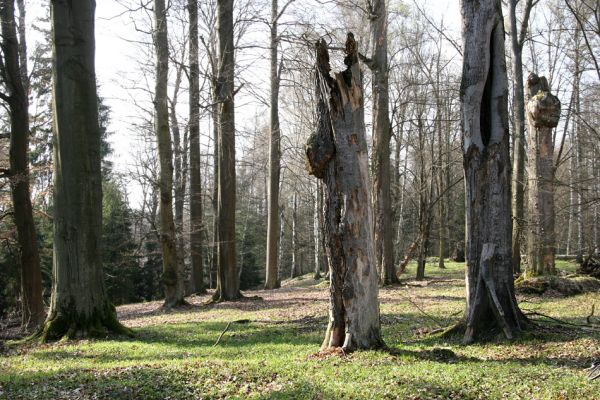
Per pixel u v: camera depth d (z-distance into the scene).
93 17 13.23
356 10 22.89
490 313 10.12
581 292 16.98
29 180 17.75
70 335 12.40
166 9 20.27
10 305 23.98
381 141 22.81
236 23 21.38
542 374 7.27
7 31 16.78
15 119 17.00
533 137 18.19
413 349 9.34
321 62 8.52
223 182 21.66
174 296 20.70
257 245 49.16
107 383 7.55
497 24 10.30
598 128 25.05
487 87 10.43
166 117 20.45
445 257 51.22
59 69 12.86
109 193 34.97
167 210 20.64
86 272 12.78
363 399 6.30
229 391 6.99
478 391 6.55
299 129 32.25
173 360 9.40
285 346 10.62
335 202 8.60
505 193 10.27
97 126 13.23
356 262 8.59
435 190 36.41
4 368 9.45
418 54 30.14
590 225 24.28
